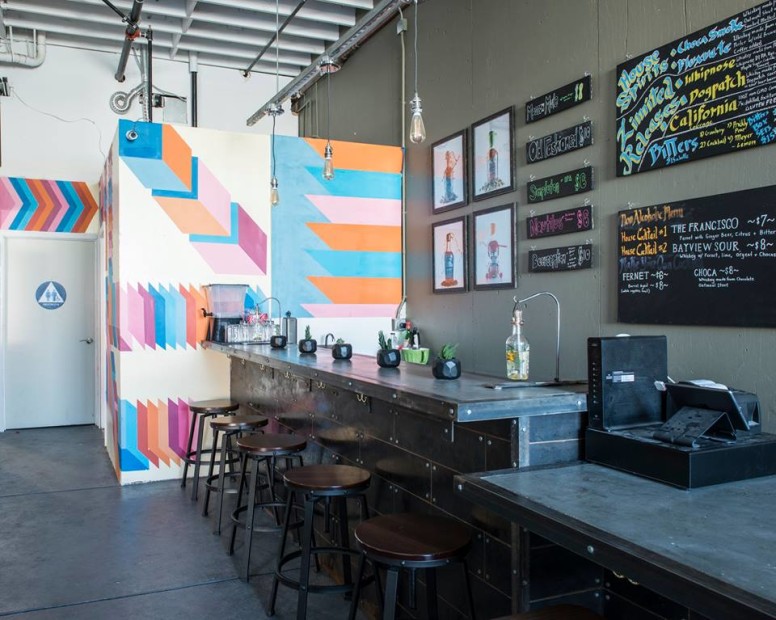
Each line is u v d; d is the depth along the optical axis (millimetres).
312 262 5043
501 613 1829
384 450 2562
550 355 3580
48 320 6668
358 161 5141
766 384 2404
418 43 4945
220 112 6922
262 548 3363
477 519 1946
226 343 4406
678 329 2775
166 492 4371
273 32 5953
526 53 3746
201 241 4754
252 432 3754
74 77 6395
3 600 2742
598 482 1599
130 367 4598
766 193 2391
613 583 1820
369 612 2627
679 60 2750
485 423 1916
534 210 3688
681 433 1647
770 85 2373
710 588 964
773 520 1293
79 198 6492
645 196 2947
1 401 6469
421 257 4992
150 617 2605
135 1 4414
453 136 4477
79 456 5418
